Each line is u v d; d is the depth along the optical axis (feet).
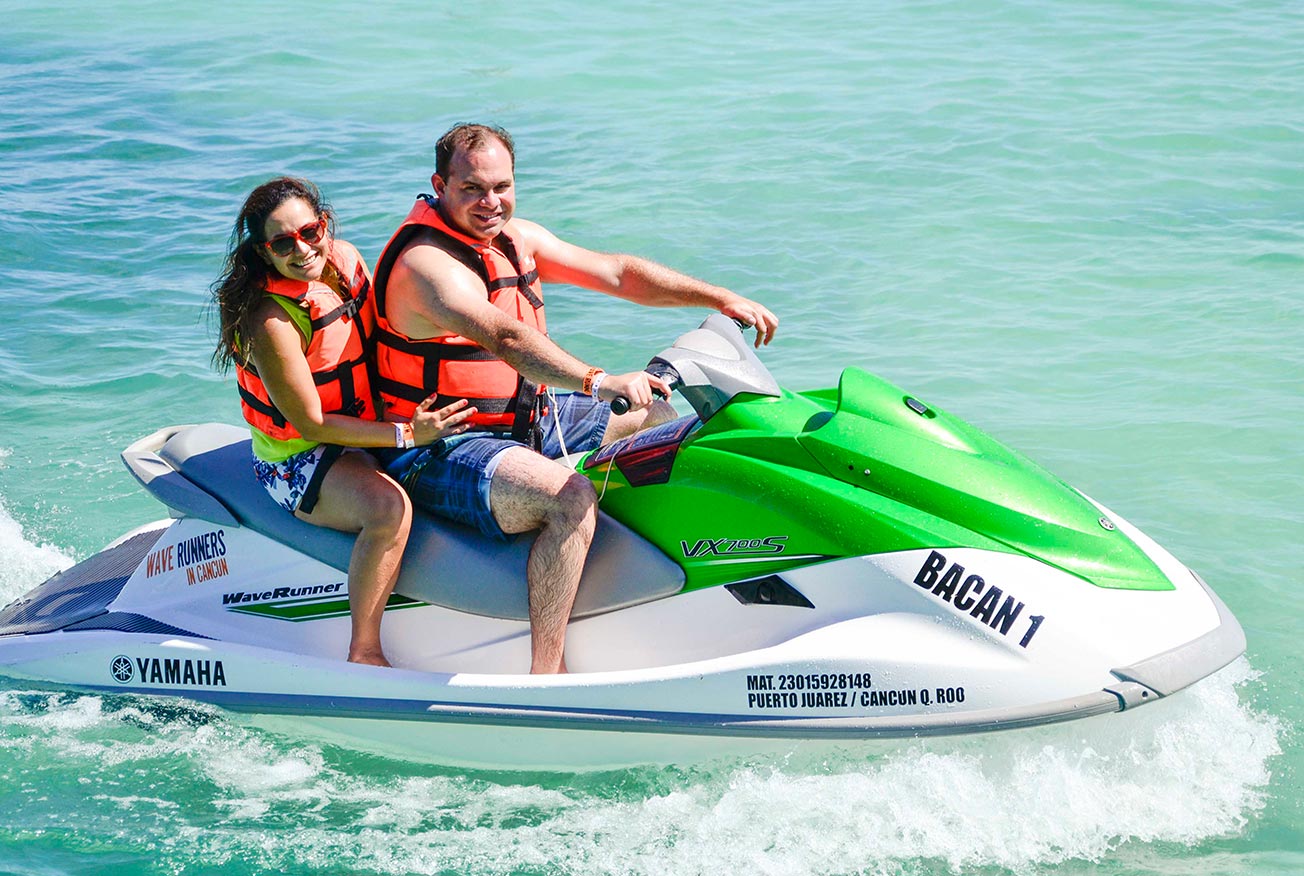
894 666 33.73
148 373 63.82
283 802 36.24
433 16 138.21
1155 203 80.59
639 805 35.42
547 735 35.91
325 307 36.35
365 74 118.42
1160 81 103.86
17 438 57.93
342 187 88.74
